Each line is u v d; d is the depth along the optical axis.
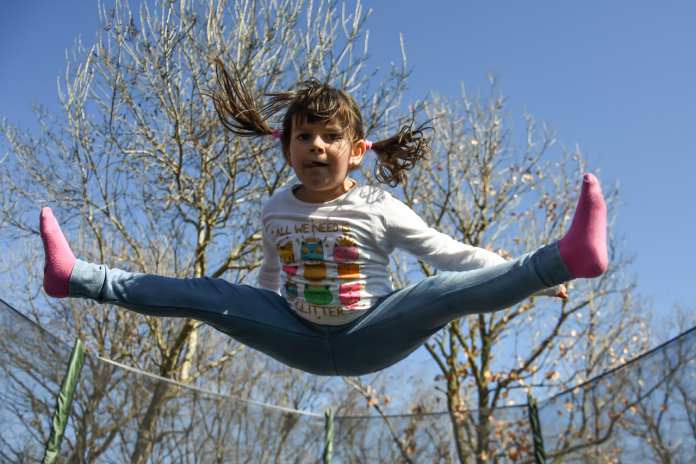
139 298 1.99
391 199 2.14
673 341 3.45
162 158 7.16
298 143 2.08
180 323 7.93
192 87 6.99
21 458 3.12
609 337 9.37
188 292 2.05
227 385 8.91
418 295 1.99
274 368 9.49
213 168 7.39
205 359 8.66
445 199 9.50
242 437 4.64
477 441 4.83
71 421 3.46
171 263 7.84
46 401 3.31
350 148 2.12
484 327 8.76
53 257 1.89
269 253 2.35
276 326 2.12
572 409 4.28
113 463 3.71
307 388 9.64
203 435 4.37
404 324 2.01
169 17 6.83
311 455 5.04
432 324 2.01
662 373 3.52
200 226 7.41
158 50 6.86
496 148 9.58
